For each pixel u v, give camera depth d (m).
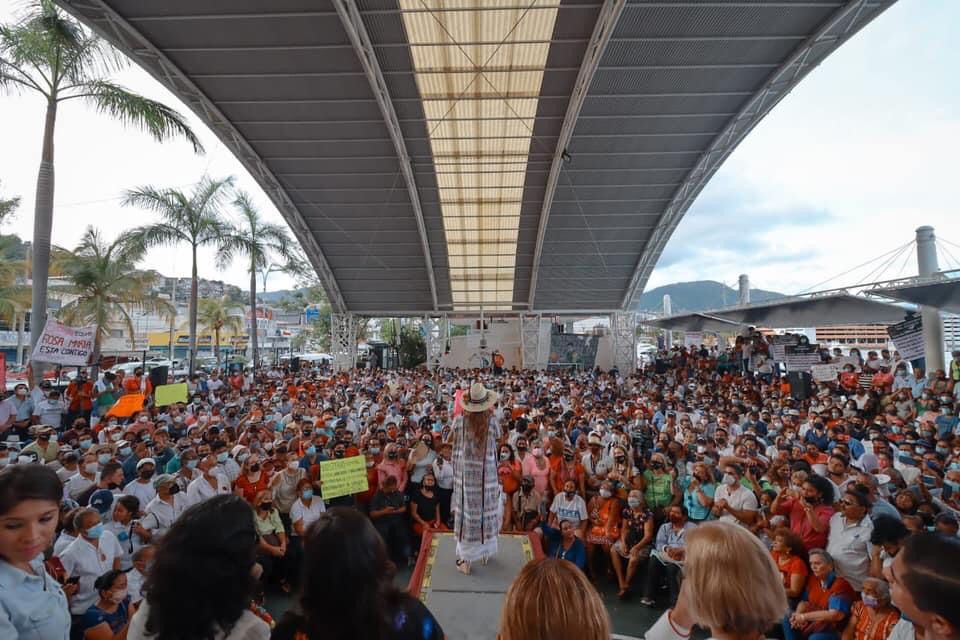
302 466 8.24
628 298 31.17
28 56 13.98
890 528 4.72
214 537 1.97
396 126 19.75
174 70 16.64
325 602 1.86
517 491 8.07
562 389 18.73
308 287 65.81
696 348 25.70
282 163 22.52
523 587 1.87
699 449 8.58
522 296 31.94
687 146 21.64
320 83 17.98
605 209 25.59
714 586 1.79
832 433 9.50
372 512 7.73
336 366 30.56
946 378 11.77
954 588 1.79
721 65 17.06
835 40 15.62
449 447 8.48
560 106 19.67
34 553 2.46
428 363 31.95
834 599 5.07
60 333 11.87
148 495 6.82
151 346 46.19
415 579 5.39
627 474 7.73
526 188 24.41
